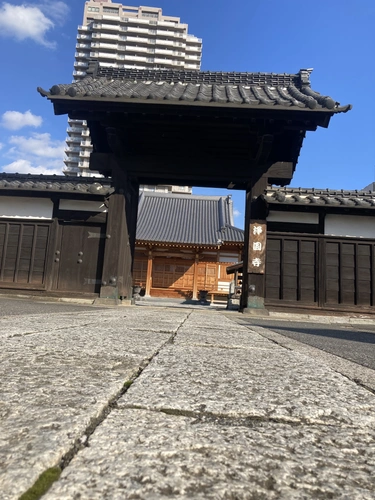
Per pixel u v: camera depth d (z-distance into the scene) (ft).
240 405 3.89
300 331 15.96
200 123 26.94
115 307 26.13
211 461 2.60
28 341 7.21
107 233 28.86
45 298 28.53
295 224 28.71
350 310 27.45
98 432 2.93
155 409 3.61
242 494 2.20
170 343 8.43
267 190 29.14
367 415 3.90
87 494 2.09
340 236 28.35
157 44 256.73
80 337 8.19
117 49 253.85
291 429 3.38
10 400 3.55
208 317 21.38
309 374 5.80
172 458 2.60
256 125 26.55
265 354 7.59
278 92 30.60
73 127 247.29
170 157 29.78
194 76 32.76
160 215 106.11
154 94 25.57
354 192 30.35
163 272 90.63
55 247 29.40
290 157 31.81
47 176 31.94
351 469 2.65
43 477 2.25
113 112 26.22
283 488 2.31
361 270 28.02
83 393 3.90
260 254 28.17
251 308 27.50
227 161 29.45
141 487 2.19
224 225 98.37
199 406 3.79
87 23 262.47
